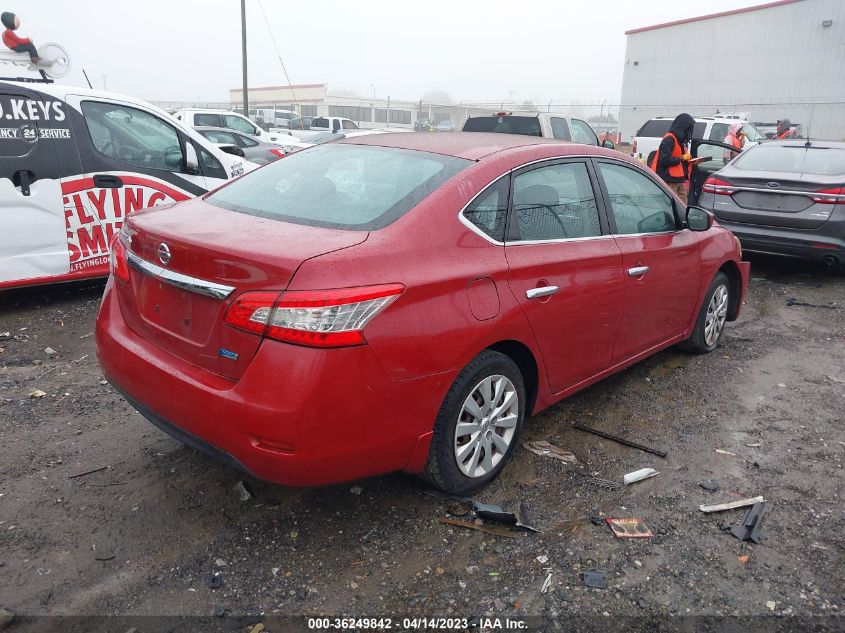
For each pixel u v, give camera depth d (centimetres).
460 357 287
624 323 402
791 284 796
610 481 349
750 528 311
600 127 3278
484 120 1274
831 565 289
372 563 280
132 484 328
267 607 254
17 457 348
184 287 271
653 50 3325
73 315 579
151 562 276
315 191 320
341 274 251
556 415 423
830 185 734
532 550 291
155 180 634
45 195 563
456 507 318
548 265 333
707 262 486
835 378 499
